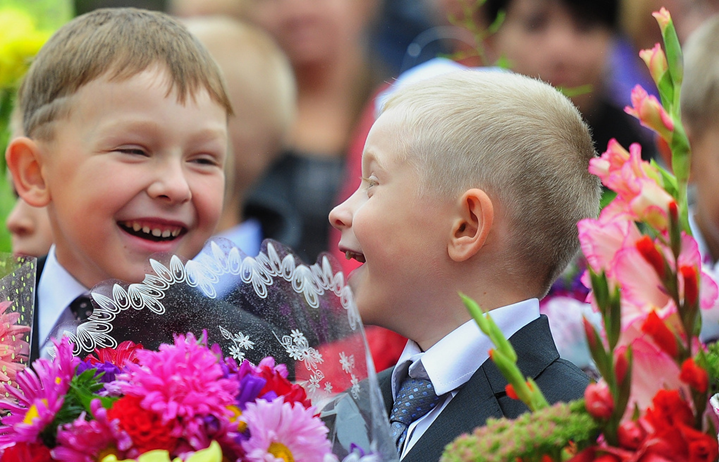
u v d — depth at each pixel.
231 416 2.04
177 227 3.38
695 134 4.20
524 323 2.82
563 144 2.92
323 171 6.67
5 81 4.89
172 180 3.26
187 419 1.97
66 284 3.43
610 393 1.80
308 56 6.93
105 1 6.99
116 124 3.26
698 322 1.86
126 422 1.99
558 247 2.91
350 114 7.07
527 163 2.83
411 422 2.82
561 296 4.21
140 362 2.19
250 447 1.99
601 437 1.89
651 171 1.89
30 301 2.85
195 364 2.10
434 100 2.93
